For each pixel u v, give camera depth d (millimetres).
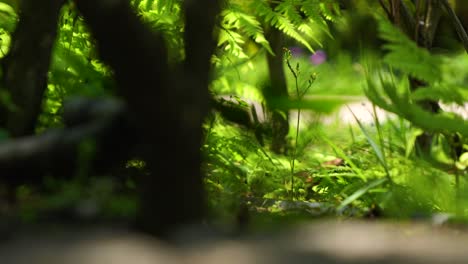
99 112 5305
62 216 4621
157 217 4180
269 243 3752
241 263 3418
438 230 5234
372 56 7020
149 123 4117
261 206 6598
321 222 5781
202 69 4270
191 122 4172
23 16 6020
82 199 4879
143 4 8164
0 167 5023
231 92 9789
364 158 8695
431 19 9008
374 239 3898
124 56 3975
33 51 5973
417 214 5969
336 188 7828
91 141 5199
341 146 9914
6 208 4828
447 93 6191
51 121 6848
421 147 9016
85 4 3920
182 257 3504
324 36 14922
